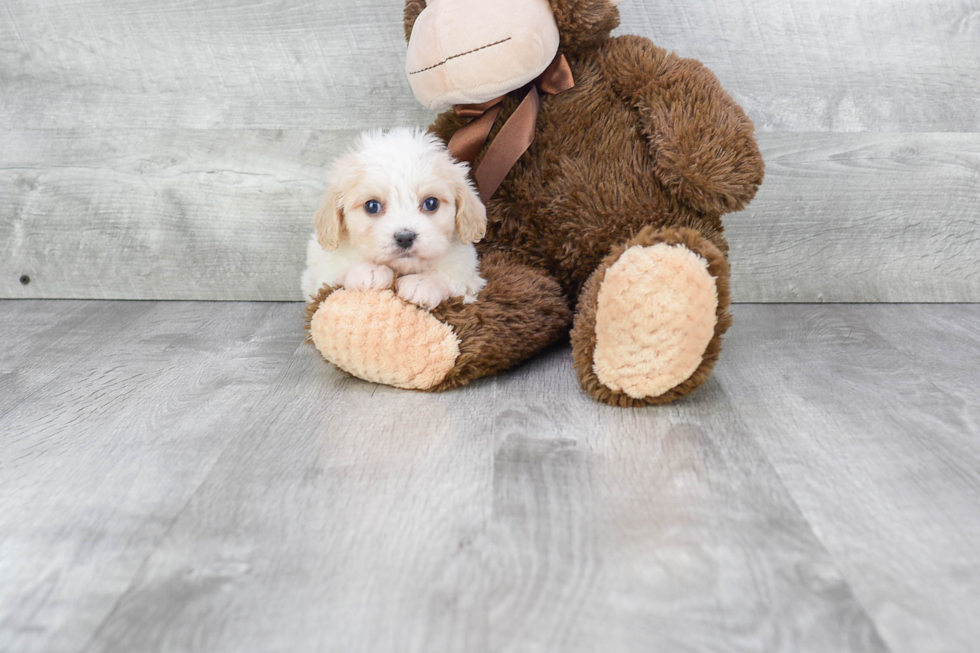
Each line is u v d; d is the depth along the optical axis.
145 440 1.14
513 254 1.50
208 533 0.90
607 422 1.18
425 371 1.27
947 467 1.03
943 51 1.71
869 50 1.71
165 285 1.87
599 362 1.22
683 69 1.39
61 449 1.12
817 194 1.78
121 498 0.98
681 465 1.04
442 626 0.74
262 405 1.27
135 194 1.83
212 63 1.77
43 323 1.71
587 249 1.43
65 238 1.86
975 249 1.80
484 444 1.11
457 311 1.29
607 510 0.93
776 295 1.83
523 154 1.45
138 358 1.50
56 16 1.75
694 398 1.27
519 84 1.33
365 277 1.26
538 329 1.39
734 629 0.73
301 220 1.84
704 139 1.33
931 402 1.24
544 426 1.17
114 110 1.80
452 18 1.28
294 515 0.93
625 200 1.41
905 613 0.75
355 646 0.72
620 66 1.42
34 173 1.83
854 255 1.81
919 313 1.74
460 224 1.30
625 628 0.73
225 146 1.80
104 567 0.84
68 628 0.75
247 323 1.71
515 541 0.87
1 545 0.88
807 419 1.18
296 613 0.76
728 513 0.93
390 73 1.76
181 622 0.76
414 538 0.88
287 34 1.75
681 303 1.15
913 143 1.75
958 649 0.71
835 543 0.86
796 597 0.78
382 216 1.25
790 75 1.73
